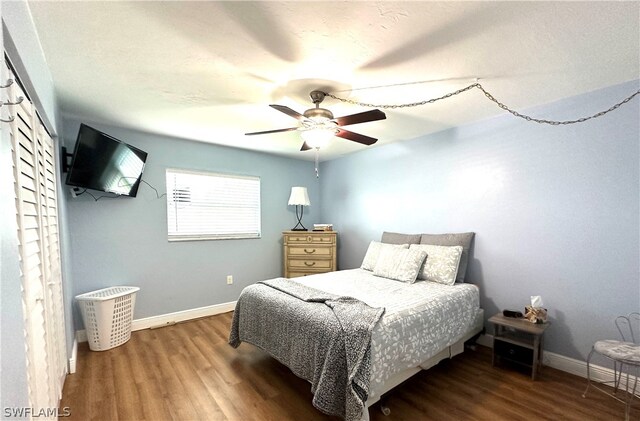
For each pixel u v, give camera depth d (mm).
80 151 2254
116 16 1283
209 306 3621
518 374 2232
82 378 2145
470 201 2838
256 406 1854
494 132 2654
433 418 1744
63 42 1466
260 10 1258
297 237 3980
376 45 1521
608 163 2061
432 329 2031
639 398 1908
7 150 909
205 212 3643
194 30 1394
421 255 2799
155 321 3225
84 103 2291
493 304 2680
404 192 3461
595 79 1933
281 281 2617
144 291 3168
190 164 3461
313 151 3977
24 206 1205
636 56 1640
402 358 1785
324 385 1603
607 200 2066
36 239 1371
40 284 1412
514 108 2451
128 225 3057
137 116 2605
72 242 2740
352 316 1739
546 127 2348
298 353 1871
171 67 1740
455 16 1298
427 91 2096
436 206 3131
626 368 1999
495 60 1678
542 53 1605
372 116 1929
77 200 2766
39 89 1437
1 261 782
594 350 1939
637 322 1955
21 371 928
